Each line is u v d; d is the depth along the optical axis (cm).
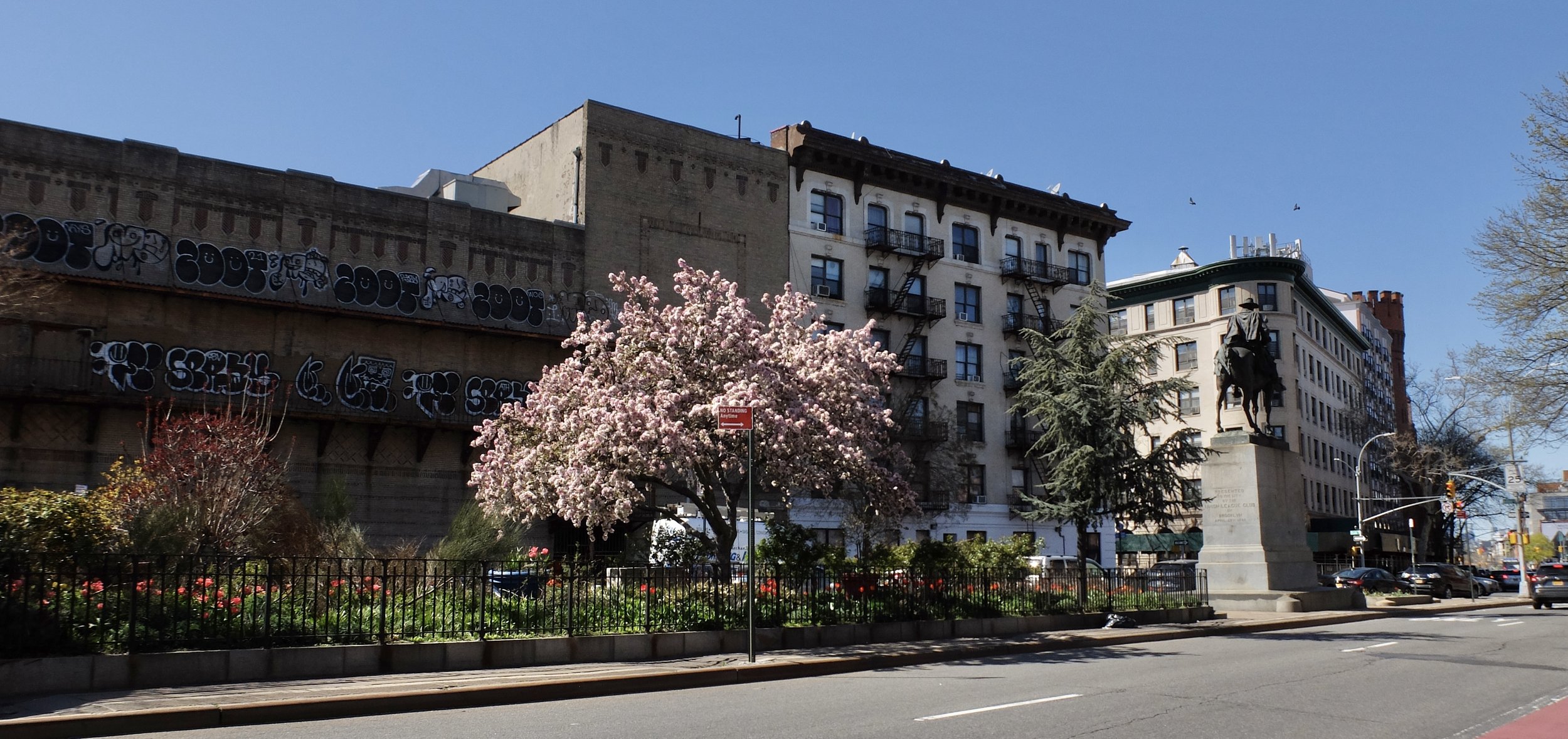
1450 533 8325
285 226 3791
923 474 5291
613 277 2234
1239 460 2970
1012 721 1091
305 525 2388
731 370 2067
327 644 1429
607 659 1630
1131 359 3253
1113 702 1247
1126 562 6944
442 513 4003
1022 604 2330
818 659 1666
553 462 2066
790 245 5050
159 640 1314
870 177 5366
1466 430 6888
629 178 4588
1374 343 10350
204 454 2245
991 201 5831
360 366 3888
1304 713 1177
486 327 4066
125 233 3488
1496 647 2039
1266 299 7412
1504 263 2928
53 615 1269
